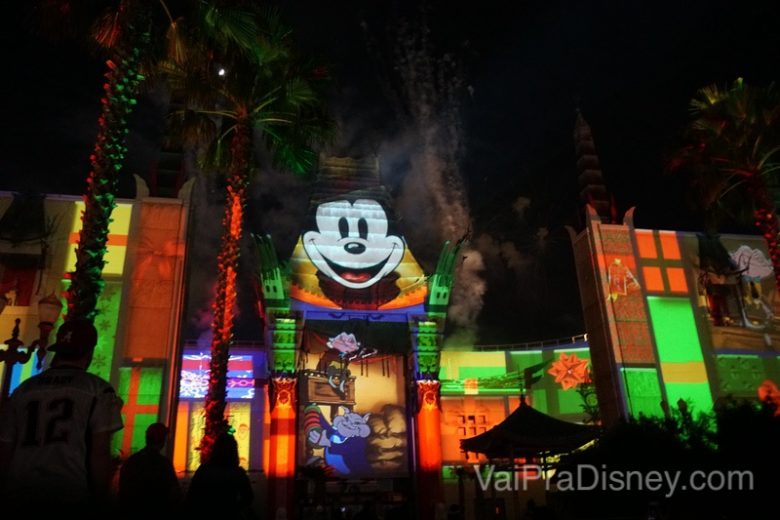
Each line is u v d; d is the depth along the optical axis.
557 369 42.34
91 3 17.19
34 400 4.74
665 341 31.53
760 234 35.19
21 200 27.34
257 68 22.06
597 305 32.22
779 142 27.44
